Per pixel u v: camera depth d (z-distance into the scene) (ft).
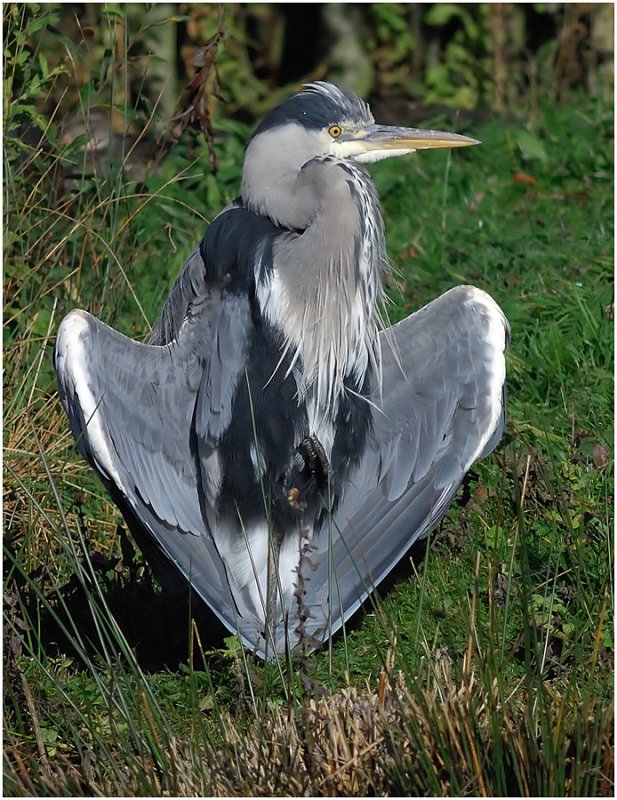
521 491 32.60
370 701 24.94
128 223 40.29
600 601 29.55
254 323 29.45
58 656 29.99
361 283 30.45
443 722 23.44
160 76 60.39
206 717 27.53
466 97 73.41
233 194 50.83
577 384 37.60
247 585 28.66
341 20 80.02
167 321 31.30
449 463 29.60
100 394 28.63
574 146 56.70
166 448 29.27
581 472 32.58
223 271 29.96
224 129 55.26
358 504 29.60
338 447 29.68
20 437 34.96
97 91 43.14
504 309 41.19
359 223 30.32
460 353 29.96
